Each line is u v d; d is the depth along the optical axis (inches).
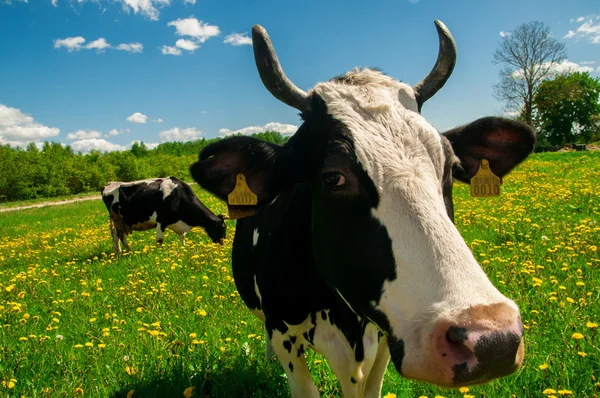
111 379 164.4
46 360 180.7
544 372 139.9
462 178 149.7
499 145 138.3
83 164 2341.3
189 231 554.6
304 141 115.0
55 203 1658.5
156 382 160.4
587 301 189.0
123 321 221.8
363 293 95.3
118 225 487.2
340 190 98.0
